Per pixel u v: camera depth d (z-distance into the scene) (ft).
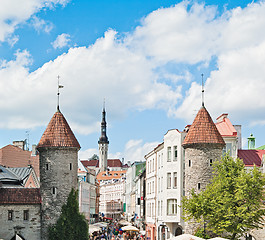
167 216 222.69
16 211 199.82
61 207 201.87
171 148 226.79
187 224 189.37
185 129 241.35
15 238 200.54
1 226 197.47
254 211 158.92
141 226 327.67
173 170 224.53
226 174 167.32
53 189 202.59
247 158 214.28
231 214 159.43
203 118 198.39
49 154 204.95
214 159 193.06
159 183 247.50
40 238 200.44
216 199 163.73
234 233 163.63
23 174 246.27
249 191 160.25
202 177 191.72
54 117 211.82
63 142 205.05
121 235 305.94
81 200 330.13
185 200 172.35
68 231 200.03
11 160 298.15
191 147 195.31
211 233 183.93
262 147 255.91
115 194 635.25
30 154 311.68
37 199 202.69
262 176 164.04
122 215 552.00
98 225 309.22
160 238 242.37
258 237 186.60
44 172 204.44
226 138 210.18
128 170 461.37
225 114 230.68
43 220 201.16
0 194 199.82
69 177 204.95
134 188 402.11
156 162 258.16
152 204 268.82
